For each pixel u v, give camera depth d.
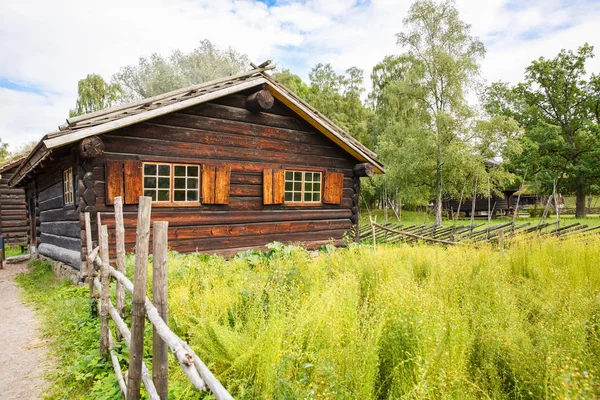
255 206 9.11
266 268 6.98
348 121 37.59
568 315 3.50
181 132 7.95
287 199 9.77
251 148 8.98
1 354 4.52
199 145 8.19
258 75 8.89
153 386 2.57
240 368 3.25
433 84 26.27
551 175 32.44
